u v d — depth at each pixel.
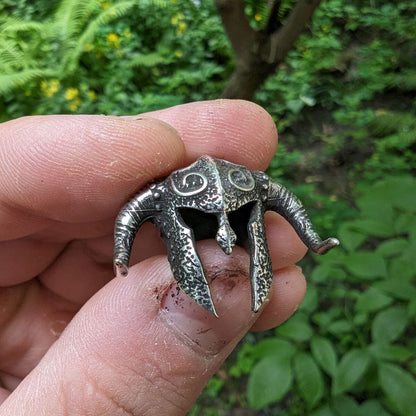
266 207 0.08
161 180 0.08
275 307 0.09
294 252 0.09
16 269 0.09
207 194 0.07
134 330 0.07
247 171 0.07
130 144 0.07
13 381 0.10
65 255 0.10
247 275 0.07
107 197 0.08
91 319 0.07
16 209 0.08
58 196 0.08
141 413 0.07
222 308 0.07
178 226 0.07
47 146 0.07
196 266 0.06
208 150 0.09
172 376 0.07
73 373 0.07
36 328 0.10
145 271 0.07
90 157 0.07
